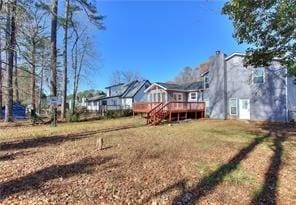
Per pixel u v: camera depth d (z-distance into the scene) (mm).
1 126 19453
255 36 11016
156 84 38375
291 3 8984
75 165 8289
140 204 5660
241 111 26406
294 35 10055
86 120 26531
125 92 55156
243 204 5809
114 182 6832
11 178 6996
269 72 24406
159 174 7574
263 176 7633
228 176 7566
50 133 15562
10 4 11281
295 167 8516
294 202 5945
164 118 24547
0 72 14188
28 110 29109
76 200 5715
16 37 12688
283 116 23625
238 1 9875
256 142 12766
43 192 6098
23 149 10680
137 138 13547
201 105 28578
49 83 21734
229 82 27312
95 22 25359
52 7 21031
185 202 5828
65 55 28781
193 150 10711
